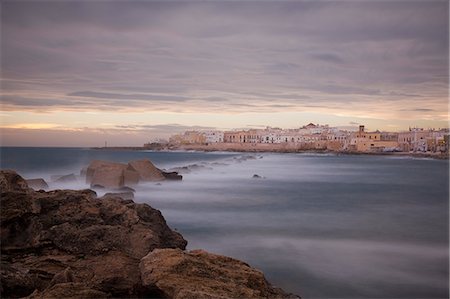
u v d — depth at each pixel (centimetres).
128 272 1023
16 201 1237
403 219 2358
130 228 1253
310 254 1588
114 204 1384
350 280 1320
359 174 6300
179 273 937
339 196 3388
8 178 1342
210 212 2394
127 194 2570
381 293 1228
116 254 1146
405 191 3897
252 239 1797
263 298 893
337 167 8225
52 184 3123
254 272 1015
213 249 1636
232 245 1692
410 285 1291
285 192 3591
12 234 1197
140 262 1018
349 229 2044
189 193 3175
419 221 2295
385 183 4747
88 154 11781
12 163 6331
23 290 941
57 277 938
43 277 1011
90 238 1177
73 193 1420
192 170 5922
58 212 1297
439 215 2506
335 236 1883
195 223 2084
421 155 12625
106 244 1171
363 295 1211
